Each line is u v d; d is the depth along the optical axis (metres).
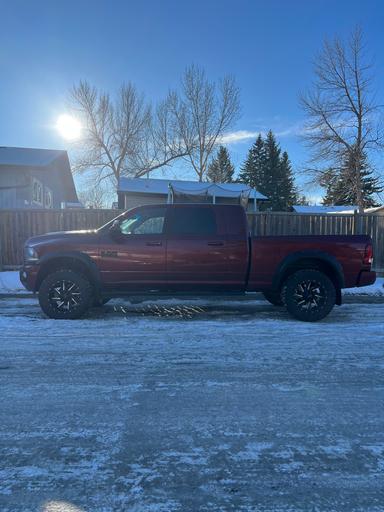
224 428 3.20
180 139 32.59
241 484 2.51
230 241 6.64
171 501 2.35
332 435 3.11
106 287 6.70
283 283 6.81
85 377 4.23
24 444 2.95
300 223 11.05
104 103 31.38
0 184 15.96
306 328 6.23
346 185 20.20
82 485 2.48
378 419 3.37
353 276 6.71
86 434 3.09
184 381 4.14
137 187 18.44
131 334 5.82
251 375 4.31
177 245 6.62
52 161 17.11
